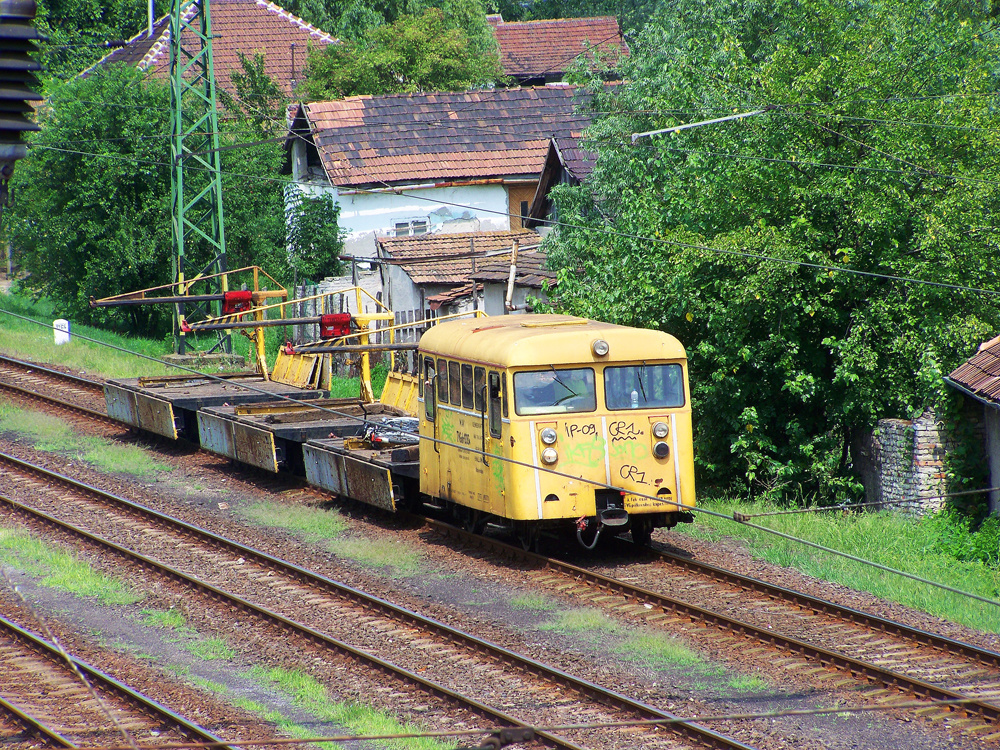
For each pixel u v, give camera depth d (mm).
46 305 151375
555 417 57688
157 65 191375
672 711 40406
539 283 101188
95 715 40688
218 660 46625
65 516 68000
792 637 47500
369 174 152625
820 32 75375
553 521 59938
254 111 171000
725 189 73312
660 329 76250
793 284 68812
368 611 52125
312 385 91125
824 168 70250
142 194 131750
